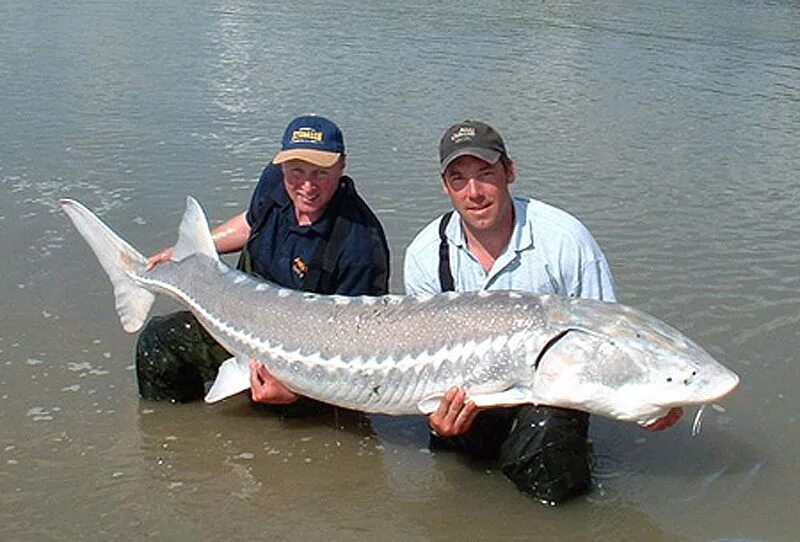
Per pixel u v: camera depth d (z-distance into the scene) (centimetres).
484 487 332
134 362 395
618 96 852
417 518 318
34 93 776
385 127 716
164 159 619
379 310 329
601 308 307
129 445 350
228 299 352
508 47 1072
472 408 313
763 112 809
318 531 312
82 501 321
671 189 595
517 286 327
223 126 703
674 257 492
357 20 1222
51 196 546
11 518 312
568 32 1193
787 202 576
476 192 316
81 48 969
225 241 392
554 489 321
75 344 404
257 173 598
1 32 1035
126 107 745
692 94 869
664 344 297
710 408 366
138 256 380
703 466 338
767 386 379
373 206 546
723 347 405
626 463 340
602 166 639
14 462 337
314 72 901
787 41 1191
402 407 324
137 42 1014
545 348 304
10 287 443
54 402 369
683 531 311
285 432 361
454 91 845
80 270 460
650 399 296
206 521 316
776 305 442
